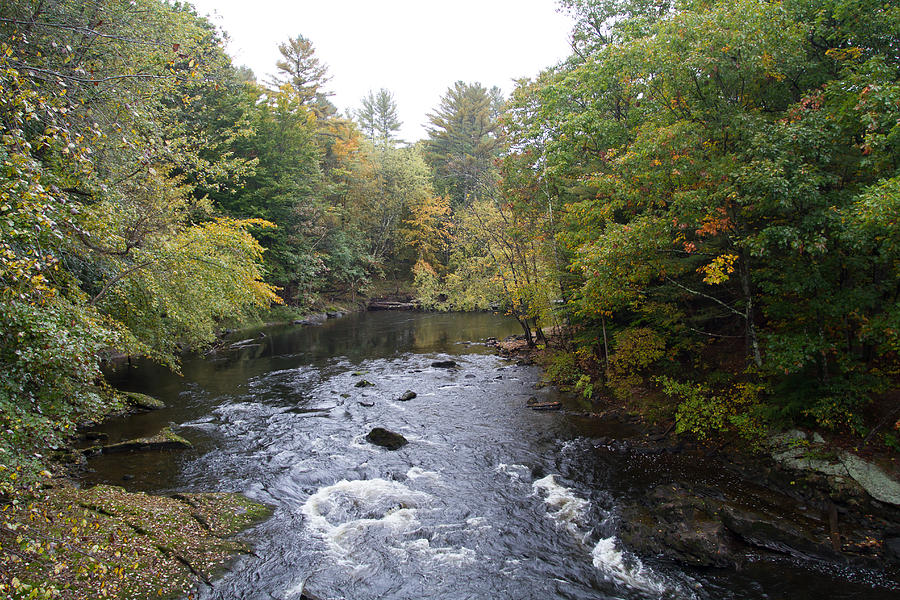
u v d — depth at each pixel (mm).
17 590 4691
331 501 10070
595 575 7715
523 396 18000
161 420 15141
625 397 15289
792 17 10727
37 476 5699
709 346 15773
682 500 9359
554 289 20250
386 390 18969
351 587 7312
